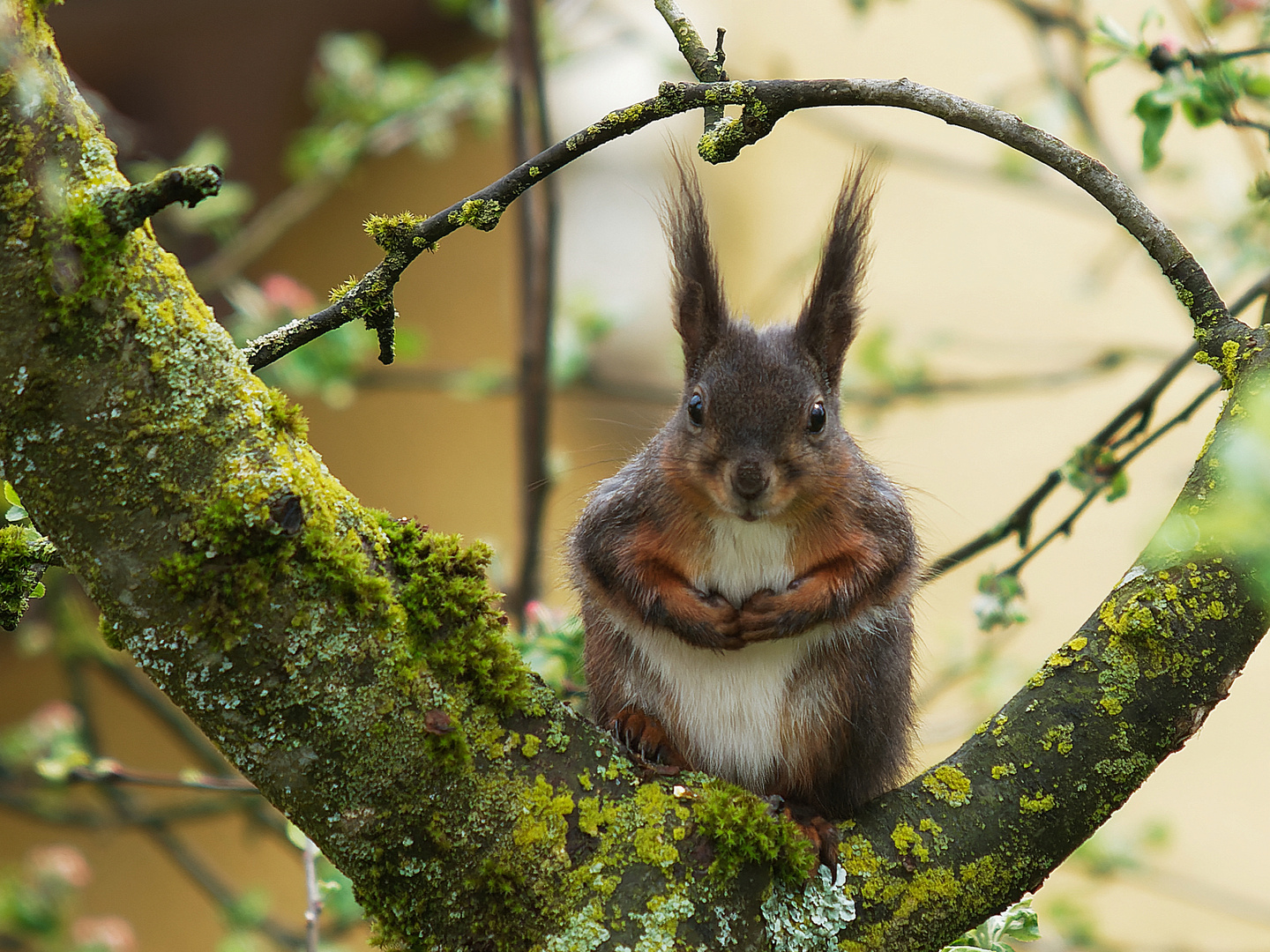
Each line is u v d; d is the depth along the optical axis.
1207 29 11.61
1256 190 10.14
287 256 24.19
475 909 5.75
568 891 5.73
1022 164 17.11
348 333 14.81
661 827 5.90
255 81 22.83
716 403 8.59
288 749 5.74
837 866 6.10
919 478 25.38
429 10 22.86
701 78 6.97
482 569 6.18
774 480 8.27
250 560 5.71
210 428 5.76
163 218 17.20
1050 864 6.23
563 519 18.97
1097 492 10.41
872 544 8.55
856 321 9.04
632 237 24.97
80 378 5.66
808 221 26.81
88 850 24.61
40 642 16.88
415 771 5.77
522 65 14.54
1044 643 23.05
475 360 24.58
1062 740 6.29
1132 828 15.81
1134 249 17.83
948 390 16.28
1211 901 17.66
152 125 22.81
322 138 17.06
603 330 16.55
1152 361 24.31
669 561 8.65
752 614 8.09
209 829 24.94
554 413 24.31
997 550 24.23
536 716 6.07
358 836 5.76
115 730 24.94
